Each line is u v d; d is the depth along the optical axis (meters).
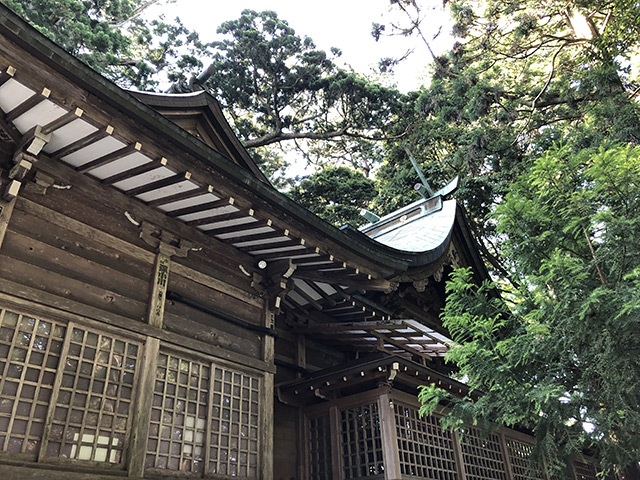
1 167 4.71
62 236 5.17
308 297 8.72
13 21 3.45
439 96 16.73
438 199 12.27
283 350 8.96
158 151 4.74
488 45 15.32
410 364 7.54
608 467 4.66
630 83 13.97
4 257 4.63
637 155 4.94
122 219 5.81
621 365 4.48
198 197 5.66
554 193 5.62
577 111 15.12
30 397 4.42
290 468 7.95
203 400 5.98
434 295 11.41
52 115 4.32
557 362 5.25
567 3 12.93
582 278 4.87
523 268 5.75
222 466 5.85
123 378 5.19
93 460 4.67
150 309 5.70
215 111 7.02
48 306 4.73
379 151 24.06
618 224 4.68
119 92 4.16
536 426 5.19
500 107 16.42
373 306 8.95
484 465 9.05
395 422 7.43
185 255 6.36
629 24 10.50
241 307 7.06
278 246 6.80
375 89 20.62
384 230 13.52
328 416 8.19
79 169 5.32
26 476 4.10
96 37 13.38
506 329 5.95
